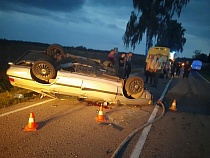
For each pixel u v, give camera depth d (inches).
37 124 188.7
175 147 172.1
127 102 271.4
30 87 254.1
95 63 307.0
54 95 255.8
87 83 251.9
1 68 429.1
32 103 253.9
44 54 294.2
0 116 199.2
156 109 285.9
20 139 156.7
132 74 786.2
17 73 251.9
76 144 157.5
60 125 192.2
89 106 263.1
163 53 806.5
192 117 270.5
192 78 1055.0
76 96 255.6
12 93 285.3
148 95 286.2
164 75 800.3
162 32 1770.4
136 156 149.1
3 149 140.0
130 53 509.7
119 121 220.1
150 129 206.4
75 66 272.2
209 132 219.6
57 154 140.3
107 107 267.3
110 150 153.6
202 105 361.7
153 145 170.6
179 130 214.2
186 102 371.6
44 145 150.9
